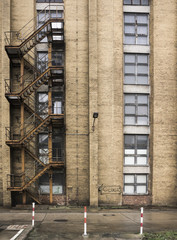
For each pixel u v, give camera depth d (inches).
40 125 613.9
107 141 669.3
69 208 621.3
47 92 702.5
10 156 654.5
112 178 664.4
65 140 678.5
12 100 649.0
